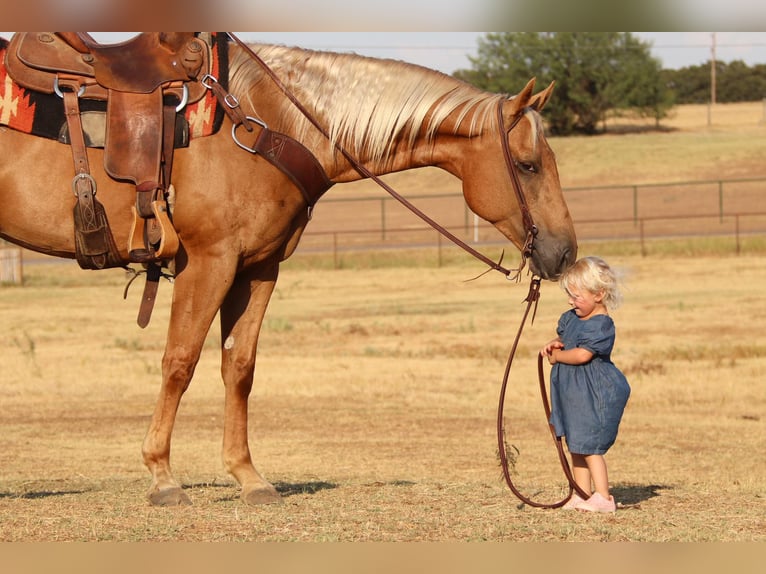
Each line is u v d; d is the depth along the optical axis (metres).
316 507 5.78
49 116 5.53
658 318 20.91
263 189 5.68
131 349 18.48
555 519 5.42
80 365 16.56
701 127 78.06
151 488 5.81
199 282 5.61
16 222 5.60
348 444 10.66
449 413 12.63
